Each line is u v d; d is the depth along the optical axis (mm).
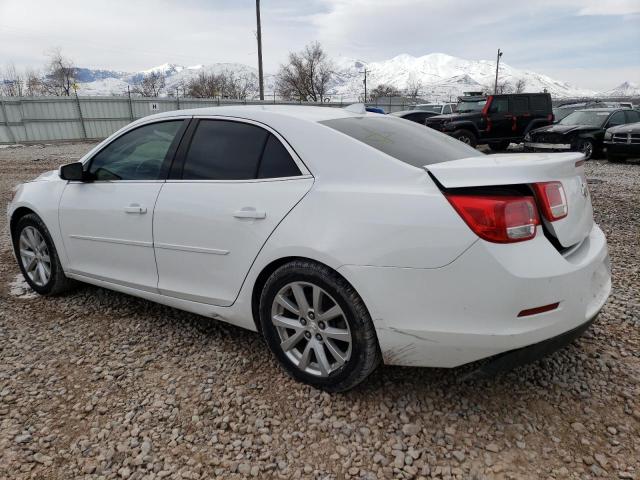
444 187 2258
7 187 10812
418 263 2248
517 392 2691
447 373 2877
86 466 2221
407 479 2129
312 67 55281
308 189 2586
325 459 2250
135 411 2604
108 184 3539
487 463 2199
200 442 2369
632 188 9039
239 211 2762
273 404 2639
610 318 3531
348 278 2391
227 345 3283
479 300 2182
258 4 29812
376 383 2797
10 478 2156
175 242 3094
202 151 3100
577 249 2496
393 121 3238
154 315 3773
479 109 16562
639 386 2723
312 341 2668
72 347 3301
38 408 2639
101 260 3635
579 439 2332
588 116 14633
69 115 29219
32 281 4223
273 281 2682
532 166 2289
